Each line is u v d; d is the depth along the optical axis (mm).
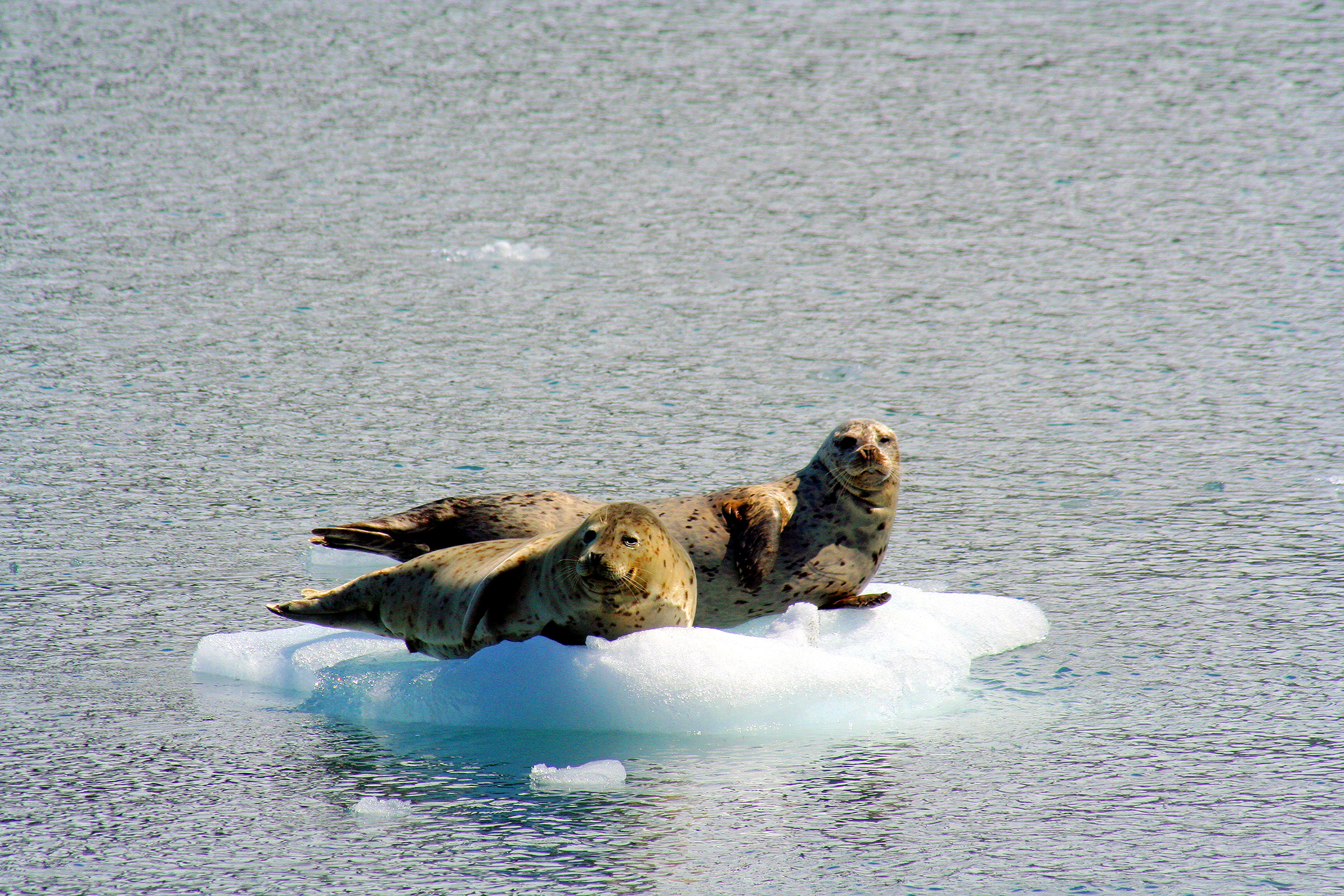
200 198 52562
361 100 69125
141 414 30344
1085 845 13297
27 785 14594
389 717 16625
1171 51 77812
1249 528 23516
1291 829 13602
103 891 12461
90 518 24047
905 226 49750
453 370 34406
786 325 38719
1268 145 59719
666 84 72875
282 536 23328
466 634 16750
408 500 25141
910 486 26406
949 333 37844
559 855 13062
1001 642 18938
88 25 83875
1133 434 29266
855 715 16531
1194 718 16406
